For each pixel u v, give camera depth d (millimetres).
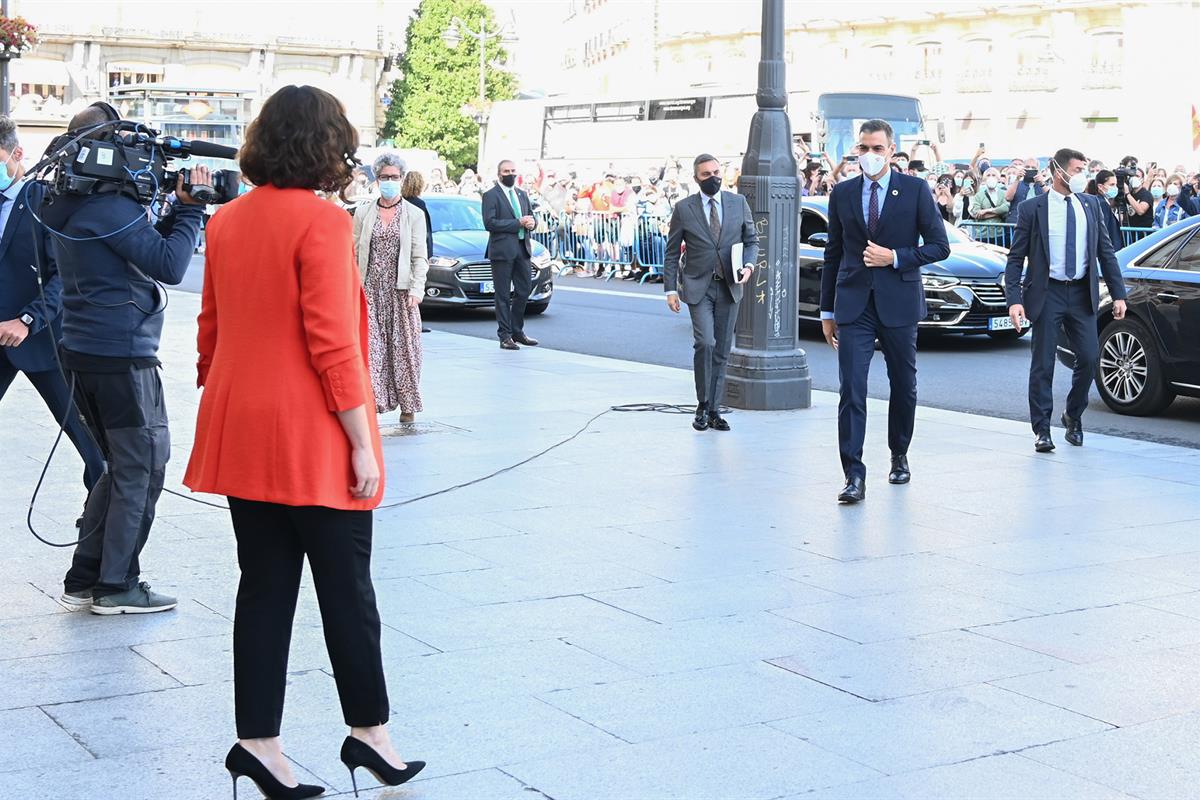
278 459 3545
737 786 3770
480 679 4621
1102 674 4730
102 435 5410
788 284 10789
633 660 4836
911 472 8367
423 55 75312
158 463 5383
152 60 73562
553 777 3824
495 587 5754
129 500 5297
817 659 4859
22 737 4086
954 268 15586
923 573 6035
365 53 77625
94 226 5000
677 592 5703
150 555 6254
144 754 3975
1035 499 7605
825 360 15031
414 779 3807
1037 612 5465
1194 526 6988
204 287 3824
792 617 5363
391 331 9836
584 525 6898
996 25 58719
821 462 8648
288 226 3551
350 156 3662
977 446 9344
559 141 39750
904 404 7879
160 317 5367
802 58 66312
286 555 3678
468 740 4090
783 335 10844
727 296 9773
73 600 5434
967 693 4527
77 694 4457
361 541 3688
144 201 5086
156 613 5375
